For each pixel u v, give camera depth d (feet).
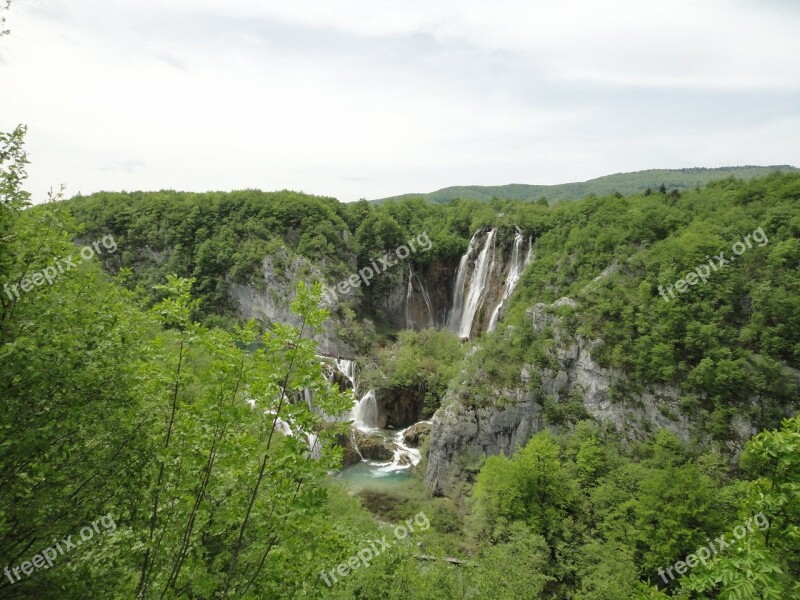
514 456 137.18
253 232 331.57
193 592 39.63
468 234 358.64
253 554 42.45
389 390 217.36
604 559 107.55
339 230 353.51
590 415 161.99
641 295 176.04
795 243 164.04
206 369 38.86
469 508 142.41
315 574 48.88
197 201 352.28
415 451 189.26
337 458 38.81
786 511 34.99
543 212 320.50
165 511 39.40
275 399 37.24
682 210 217.77
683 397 153.17
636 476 129.39
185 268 329.11
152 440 39.47
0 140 39.32
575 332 173.88
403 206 411.34
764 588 31.22
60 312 38.86
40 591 35.83
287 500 37.37
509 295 274.36
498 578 85.15
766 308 156.66
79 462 37.58
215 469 40.81
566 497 123.24
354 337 286.05
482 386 170.40
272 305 310.86
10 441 32.09
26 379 34.71
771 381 145.79
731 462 140.56
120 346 40.83
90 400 38.14
